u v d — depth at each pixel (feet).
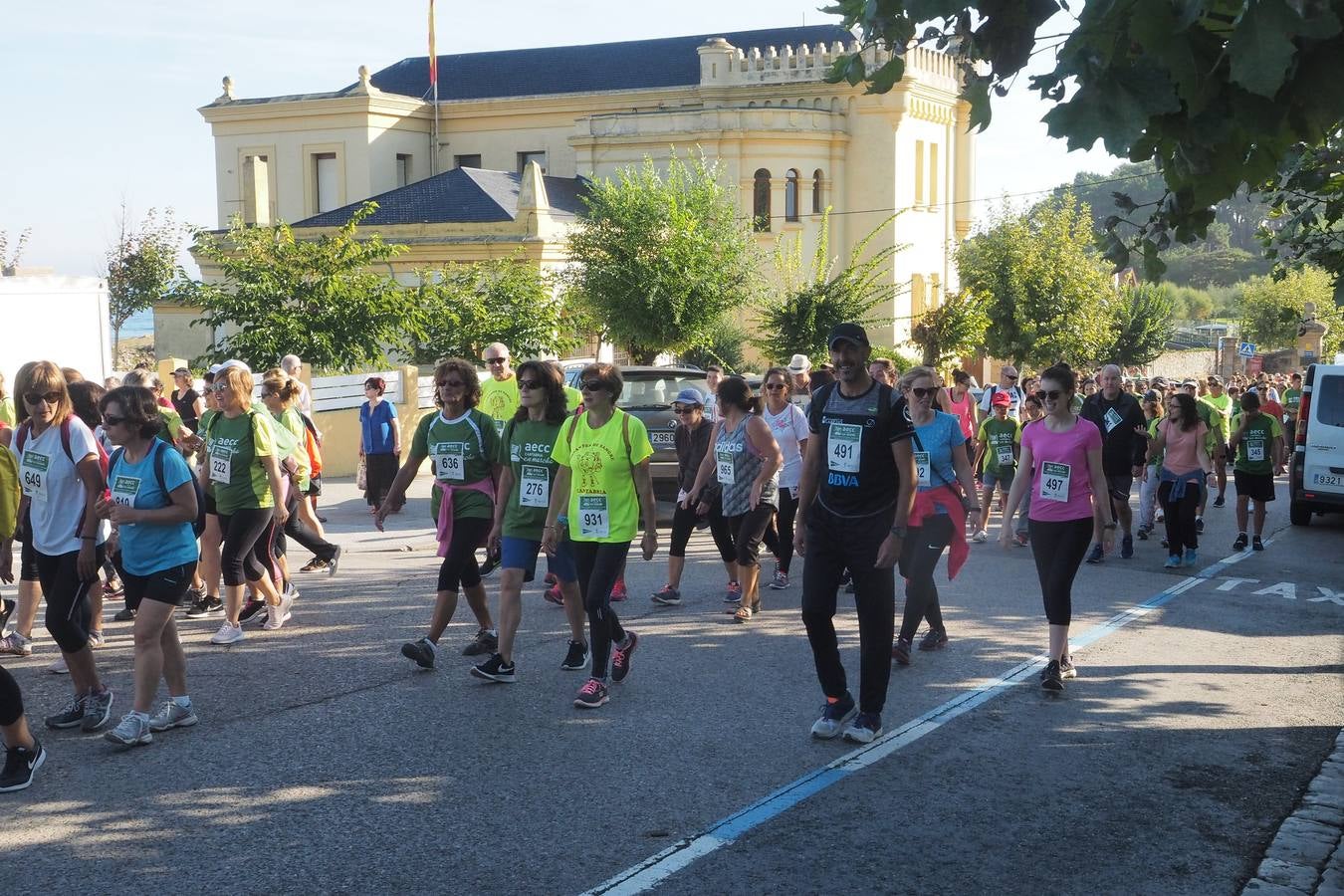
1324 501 57.11
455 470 26.45
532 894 15.84
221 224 179.01
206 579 32.53
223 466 28.78
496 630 30.68
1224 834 18.60
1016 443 48.37
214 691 25.09
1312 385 57.62
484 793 19.40
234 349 81.30
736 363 110.22
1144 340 193.06
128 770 20.34
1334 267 34.14
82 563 22.04
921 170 160.97
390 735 22.30
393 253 90.84
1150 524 52.08
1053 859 17.46
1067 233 151.53
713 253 104.73
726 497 33.06
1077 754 22.21
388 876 16.31
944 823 18.66
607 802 19.11
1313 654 30.68
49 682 25.76
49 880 16.10
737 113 146.41
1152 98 10.76
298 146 173.99
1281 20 10.11
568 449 24.59
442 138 180.65
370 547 45.21
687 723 23.32
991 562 44.11
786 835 17.99
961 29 12.44
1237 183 13.04
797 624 32.27
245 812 18.51
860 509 21.81
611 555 24.34
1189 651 30.66
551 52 184.03
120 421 21.29
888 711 24.57
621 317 102.37
